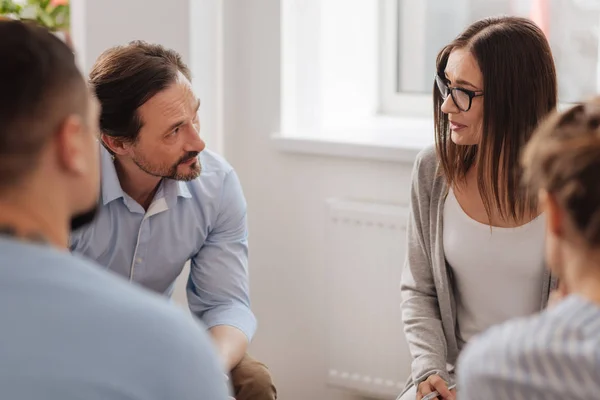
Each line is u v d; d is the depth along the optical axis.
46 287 1.04
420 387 2.35
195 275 2.62
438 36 3.38
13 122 1.07
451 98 2.31
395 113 3.53
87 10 3.39
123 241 2.48
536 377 1.10
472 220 2.38
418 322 2.46
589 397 1.06
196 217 2.53
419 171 2.50
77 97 1.13
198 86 3.26
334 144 3.09
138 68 2.26
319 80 3.33
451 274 2.48
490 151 2.28
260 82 3.25
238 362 2.53
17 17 3.56
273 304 3.36
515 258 2.33
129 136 2.29
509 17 2.33
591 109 1.15
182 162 2.33
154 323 1.07
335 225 3.10
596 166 1.07
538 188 1.15
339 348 3.17
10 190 1.08
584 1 3.05
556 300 1.23
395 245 3.00
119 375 1.03
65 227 1.15
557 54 3.12
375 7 3.46
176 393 1.07
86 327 1.03
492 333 1.18
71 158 1.12
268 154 3.28
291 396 3.39
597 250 1.08
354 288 3.11
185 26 3.21
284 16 3.18
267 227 3.33
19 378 0.98
